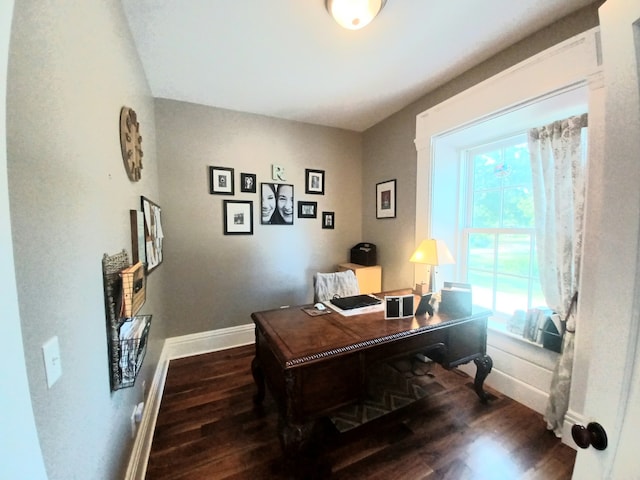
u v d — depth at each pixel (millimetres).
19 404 515
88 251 902
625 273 563
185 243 2656
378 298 2172
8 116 540
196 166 2654
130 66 1561
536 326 1834
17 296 533
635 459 533
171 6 1440
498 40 1742
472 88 2008
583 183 1631
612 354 582
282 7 1461
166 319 2609
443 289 1938
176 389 2141
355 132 3410
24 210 582
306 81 2234
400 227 2861
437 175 2441
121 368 1103
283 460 1476
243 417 1819
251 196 2900
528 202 2066
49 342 655
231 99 2551
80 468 795
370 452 1521
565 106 1695
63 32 766
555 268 1815
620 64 572
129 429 1332
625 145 562
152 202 1997
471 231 2471
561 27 1552
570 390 1574
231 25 1590
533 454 1500
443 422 1747
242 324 2943
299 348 1351
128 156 1386
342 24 1479
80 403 809
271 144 2965
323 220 3289
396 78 2191
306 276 3234
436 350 1814
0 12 477
